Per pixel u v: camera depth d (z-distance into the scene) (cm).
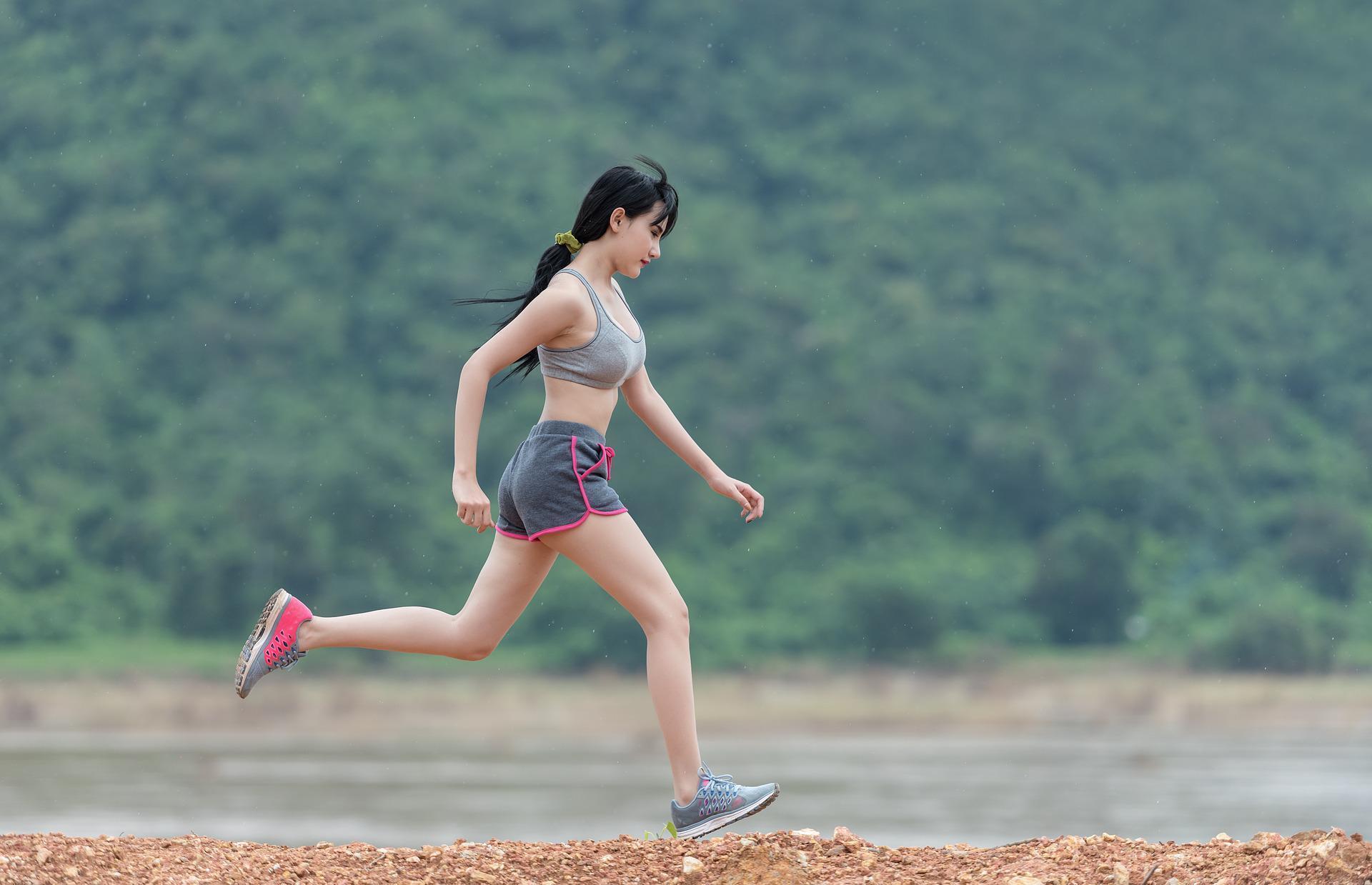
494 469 18175
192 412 19762
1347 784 8100
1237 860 1148
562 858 1255
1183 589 18925
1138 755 10262
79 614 16625
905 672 16738
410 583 17488
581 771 8812
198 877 1146
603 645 16100
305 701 14338
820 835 1339
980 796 7475
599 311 1309
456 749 10931
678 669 1312
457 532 18188
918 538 19300
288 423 19600
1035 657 17338
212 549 17300
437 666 15812
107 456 18962
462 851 1267
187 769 8506
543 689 15288
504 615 1346
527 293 1370
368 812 6506
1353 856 1073
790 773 8819
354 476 18412
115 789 7262
